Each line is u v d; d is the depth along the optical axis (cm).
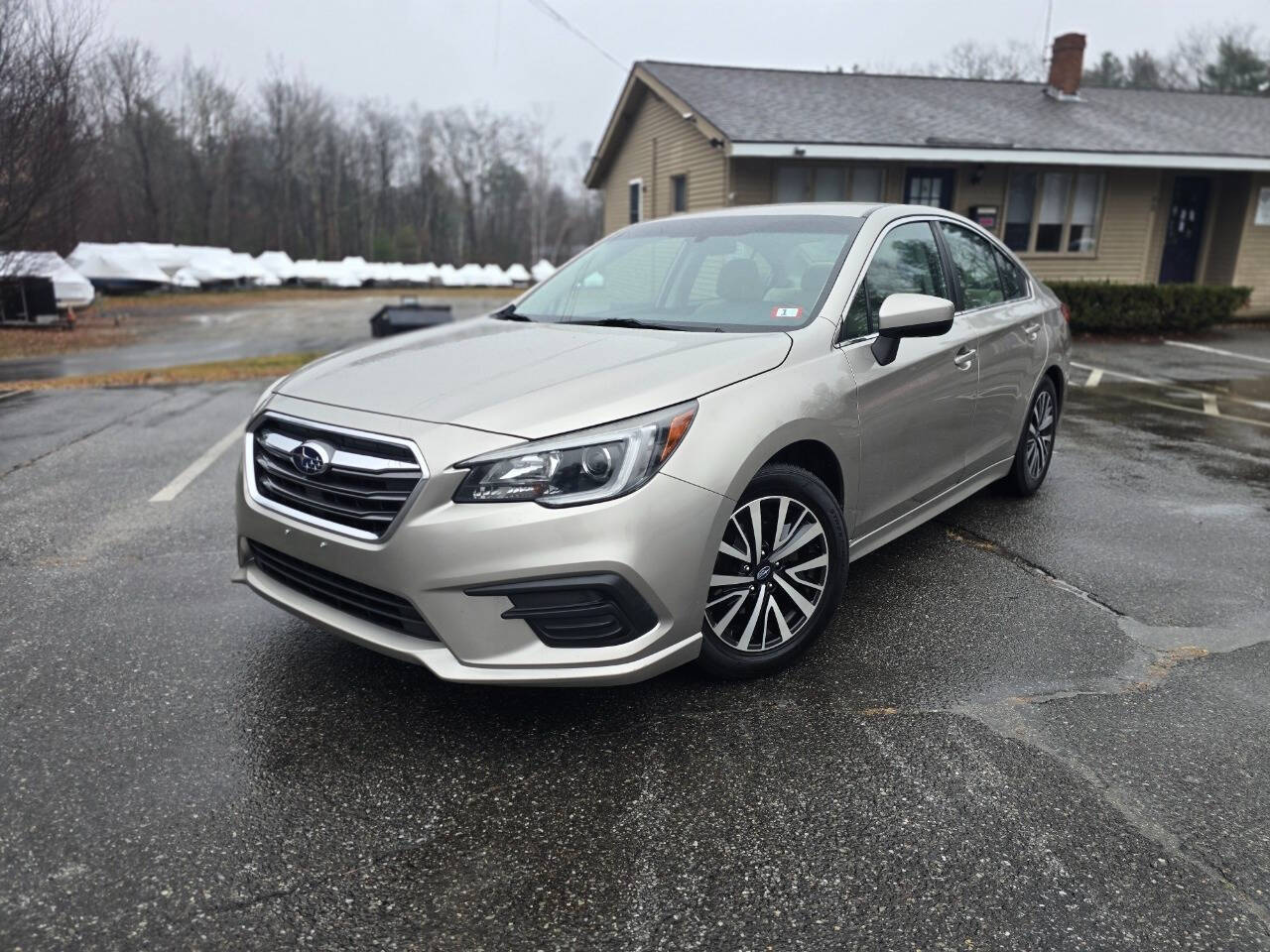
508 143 8881
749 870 206
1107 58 5434
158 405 845
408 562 237
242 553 297
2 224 1897
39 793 232
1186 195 1677
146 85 6512
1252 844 214
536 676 240
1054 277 1595
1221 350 1233
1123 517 464
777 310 321
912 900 196
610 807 229
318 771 244
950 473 387
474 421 244
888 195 1481
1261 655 309
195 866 207
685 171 1590
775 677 293
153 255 5525
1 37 1803
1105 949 183
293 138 8031
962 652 312
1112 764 246
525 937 187
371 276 6291
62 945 183
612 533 238
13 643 319
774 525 283
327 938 186
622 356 282
